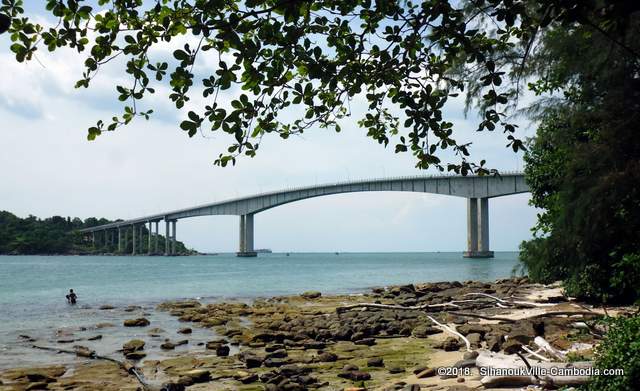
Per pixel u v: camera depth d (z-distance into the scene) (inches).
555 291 1095.6
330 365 550.0
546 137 652.7
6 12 190.5
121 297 1576.0
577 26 461.4
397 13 225.9
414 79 245.8
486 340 590.2
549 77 550.6
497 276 2262.6
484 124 237.9
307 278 2498.8
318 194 4598.9
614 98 507.8
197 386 489.7
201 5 200.5
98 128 211.9
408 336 726.5
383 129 280.8
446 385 396.2
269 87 211.3
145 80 210.1
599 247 651.5
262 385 490.6
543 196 884.0
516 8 206.8
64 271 3270.2
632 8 193.9
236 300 1478.8
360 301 1315.2
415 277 2443.4
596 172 565.0
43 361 636.1
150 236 6939.0
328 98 253.4
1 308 1267.2
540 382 336.2
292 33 206.8
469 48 220.4
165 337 807.1
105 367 590.6
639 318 314.7
